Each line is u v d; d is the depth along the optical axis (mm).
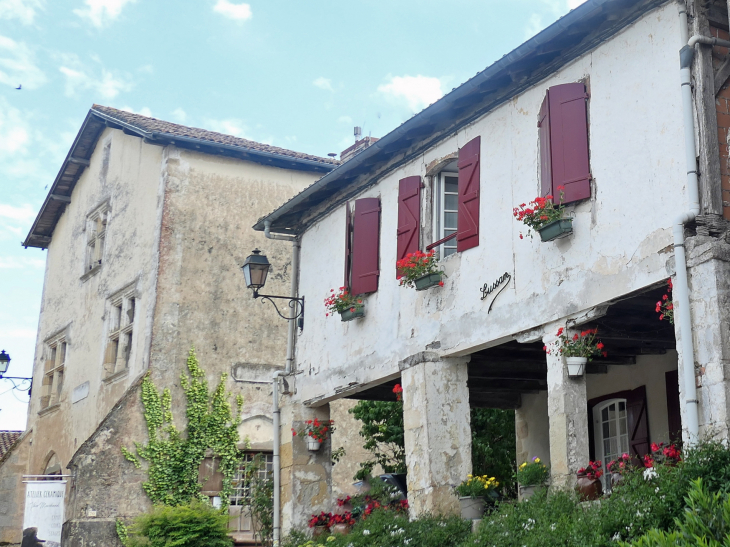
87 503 16859
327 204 14516
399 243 12320
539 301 9828
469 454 11188
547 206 9477
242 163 20312
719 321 7605
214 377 18766
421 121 11625
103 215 22375
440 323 11398
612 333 10758
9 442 29656
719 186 8117
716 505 5531
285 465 14328
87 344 21625
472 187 11133
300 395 14406
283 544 13445
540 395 14797
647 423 12148
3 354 21938
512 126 10680
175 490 17766
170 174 19406
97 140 23516
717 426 7469
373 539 10953
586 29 9523
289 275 20234
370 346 12812
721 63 8477
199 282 19141
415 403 11328
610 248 8984
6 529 22719
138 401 17875
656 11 8852
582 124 9477
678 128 8430
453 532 10055
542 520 8391
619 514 7301
